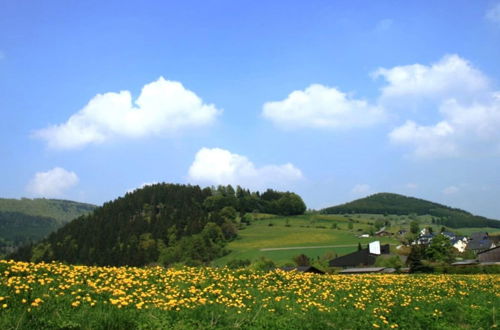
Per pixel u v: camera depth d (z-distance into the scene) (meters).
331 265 112.94
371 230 190.88
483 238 166.38
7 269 18.77
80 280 19.12
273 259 134.00
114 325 13.32
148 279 21.44
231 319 15.41
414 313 19.55
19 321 12.43
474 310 20.62
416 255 76.00
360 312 19.03
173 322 14.34
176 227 192.12
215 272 26.05
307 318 16.67
